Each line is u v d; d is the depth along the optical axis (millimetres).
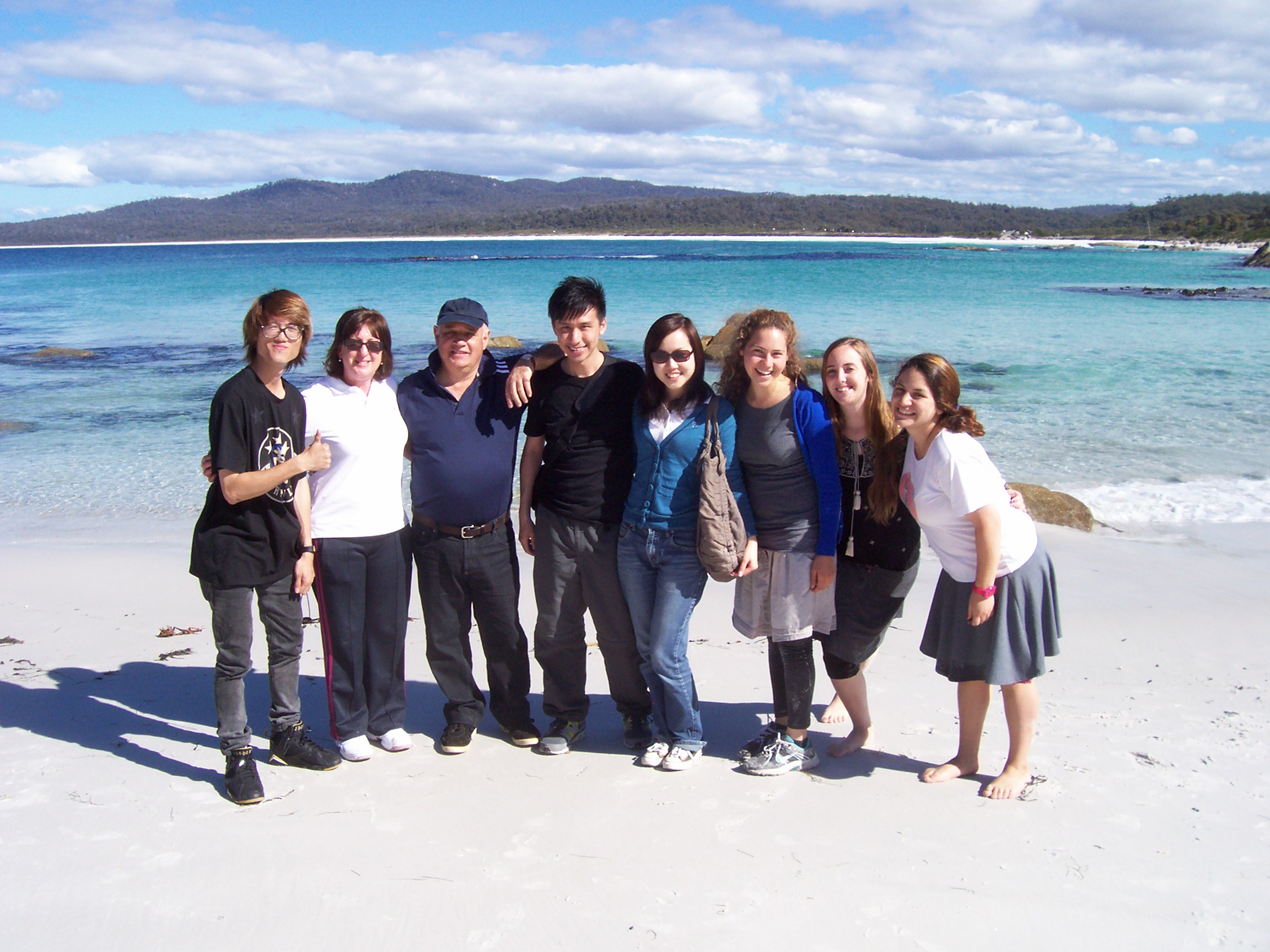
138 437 10852
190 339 20859
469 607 3537
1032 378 14609
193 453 10086
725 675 4426
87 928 2381
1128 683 4344
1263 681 4348
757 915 2480
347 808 3039
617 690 3590
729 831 2924
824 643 3428
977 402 12695
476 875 2645
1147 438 10422
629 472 3350
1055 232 173625
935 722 3873
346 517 3279
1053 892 2596
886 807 3092
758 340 3084
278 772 3305
